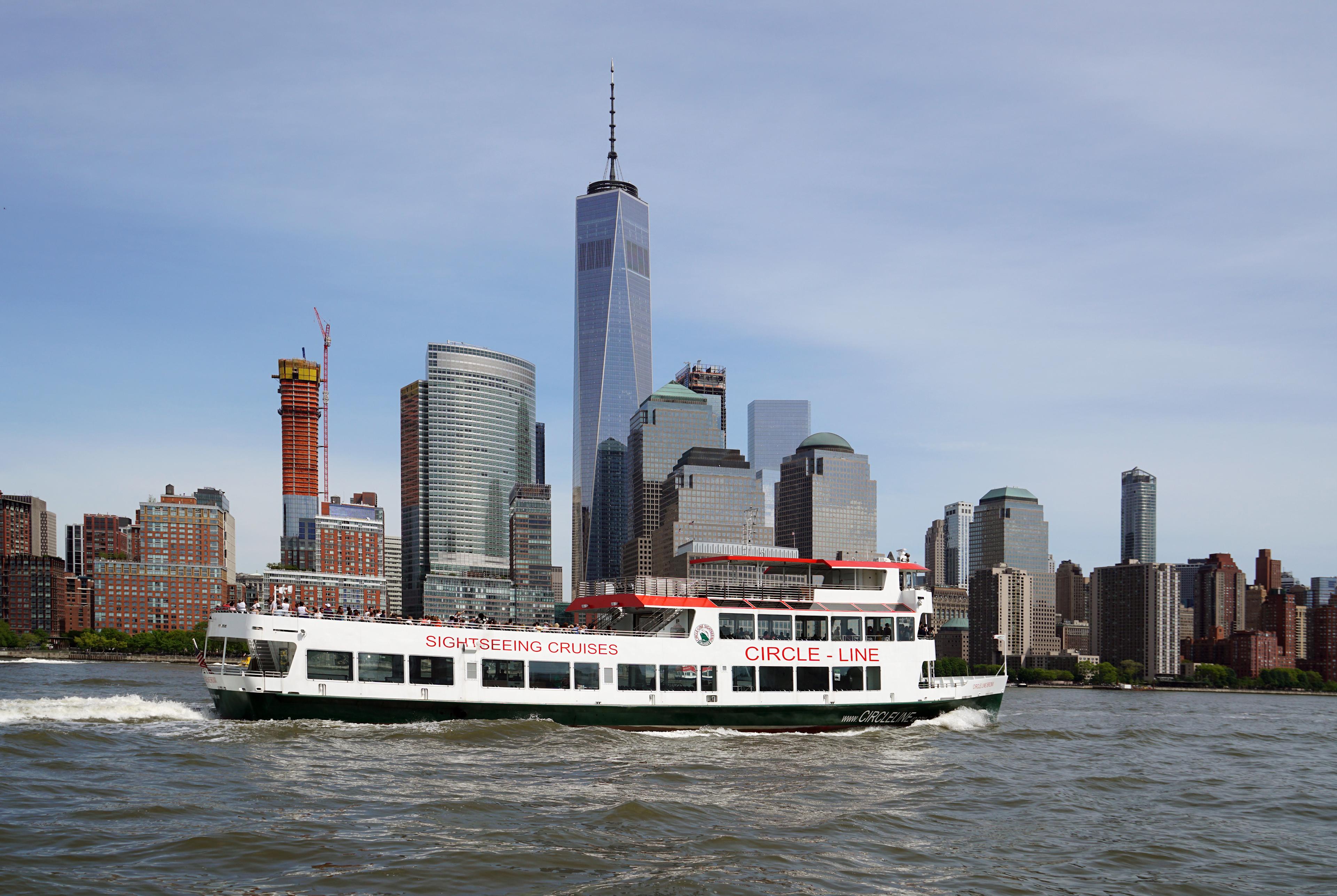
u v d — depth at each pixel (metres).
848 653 68.06
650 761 53.78
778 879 34.03
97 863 32.91
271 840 35.78
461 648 59.50
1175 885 35.72
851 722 68.62
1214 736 94.06
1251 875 37.59
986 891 33.94
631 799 44.44
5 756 49.72
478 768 49.81
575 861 34.88
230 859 33.69
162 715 63.38
